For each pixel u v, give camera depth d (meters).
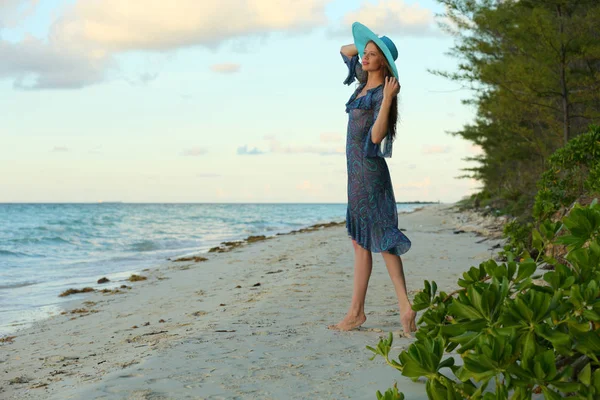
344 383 2.74
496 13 13.11
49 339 5.27
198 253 15.84
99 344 4.67
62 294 8.47
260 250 14.27
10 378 3.75
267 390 2.71
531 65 12.74
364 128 3.93
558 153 6.96
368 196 3.92
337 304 5.32
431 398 1.75
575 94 12.98
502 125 15.77
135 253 17.03
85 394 2.79
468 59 14.69
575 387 1.46
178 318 5.52
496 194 22.19
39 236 25.25
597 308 1.55
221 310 5.61
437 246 11.12
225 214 71.56
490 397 1.59
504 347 1.50
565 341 1.48
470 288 1.72
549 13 12.76
